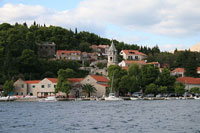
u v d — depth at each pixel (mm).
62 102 143750
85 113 91125
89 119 77312
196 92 199500
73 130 61219
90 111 97000
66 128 63562
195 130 61312
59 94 170000
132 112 93688
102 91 172250
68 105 122438
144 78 176125
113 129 62156
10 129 62688
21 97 159000
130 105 121438
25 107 113312
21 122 72312
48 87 172125
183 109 104000
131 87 163000
